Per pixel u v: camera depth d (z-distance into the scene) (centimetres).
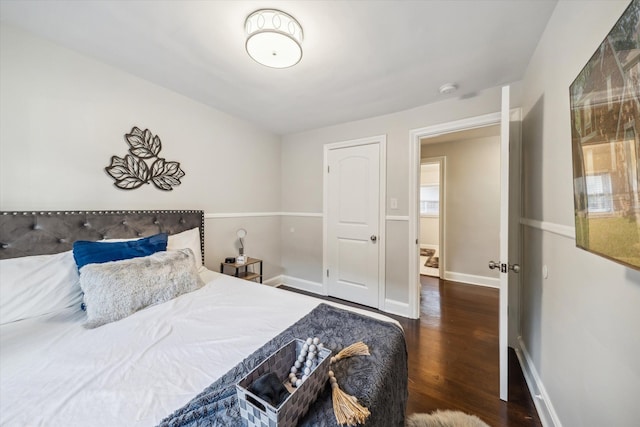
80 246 147
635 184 58
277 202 354
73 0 125
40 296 132
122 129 193
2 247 140
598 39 86
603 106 72
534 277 160
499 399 150
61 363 93
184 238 213
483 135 359
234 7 128
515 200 197
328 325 124
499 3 125
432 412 139
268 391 70
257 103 249
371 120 283
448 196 394
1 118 143
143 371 90
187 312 136
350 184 302
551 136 130
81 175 173
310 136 332
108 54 172
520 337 194
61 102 164
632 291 70
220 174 272
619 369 75
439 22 138
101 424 69
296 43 140
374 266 286
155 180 214
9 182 146
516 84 200
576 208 91
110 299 127
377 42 155
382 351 104
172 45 161
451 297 320
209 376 88
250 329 121
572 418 104
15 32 146
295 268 352
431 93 223
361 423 68
